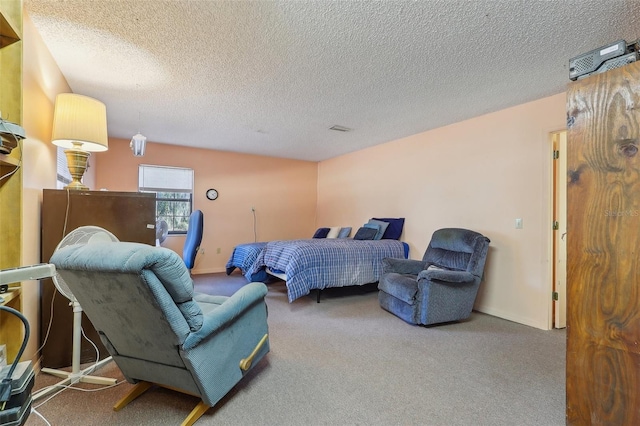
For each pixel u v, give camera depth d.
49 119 2.31
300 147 5.43
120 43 2.16
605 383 1.36
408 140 4.62
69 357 2.16
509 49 2.19
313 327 2.95
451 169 3.97
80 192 2.22
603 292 1.37
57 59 2.38
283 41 2.12
